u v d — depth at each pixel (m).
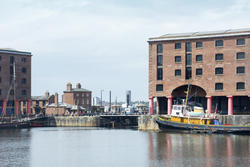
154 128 103.25
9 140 83.88
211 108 107.06
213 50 104.94
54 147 72.12
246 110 108.69
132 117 130.25
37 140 83.94
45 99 174.75
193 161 54.59
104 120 133.12
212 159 55.81
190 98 111.12
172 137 83.88
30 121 126.06
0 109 134.50
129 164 54.19
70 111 168.00
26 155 62.56
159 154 61.09
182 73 107.06
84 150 68.06
